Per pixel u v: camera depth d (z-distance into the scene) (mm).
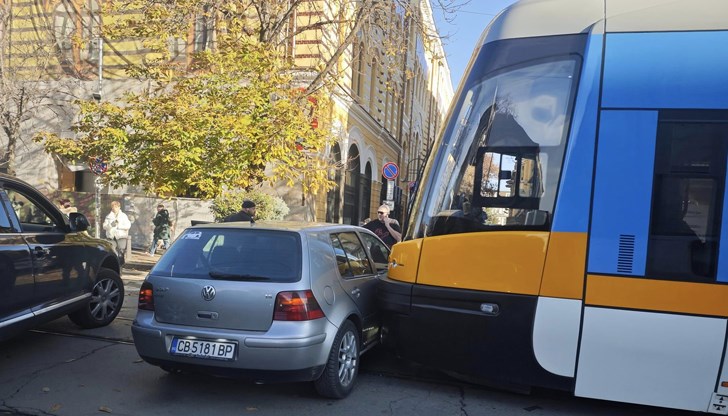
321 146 8977
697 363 3666
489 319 4102
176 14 9695
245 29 10453
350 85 17094
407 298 4406
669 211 3748
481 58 4445
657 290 3729
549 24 4223
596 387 3885
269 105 8117
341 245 4984
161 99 7875
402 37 12383
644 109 3832
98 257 6156
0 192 4711
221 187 8289
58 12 16484
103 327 6402
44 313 4969
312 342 3951
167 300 4121
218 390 4477
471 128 4324
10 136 13641
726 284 3617
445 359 4316
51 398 4211
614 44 3963
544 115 4086
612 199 3840
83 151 8023
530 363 4023
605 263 3832
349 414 4055
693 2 3941
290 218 14641
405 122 30000
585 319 3865
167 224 14344
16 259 4586
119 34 9781
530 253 4004
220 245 4320
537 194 4035
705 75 3764
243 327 3961
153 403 4160
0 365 4988
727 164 3654
